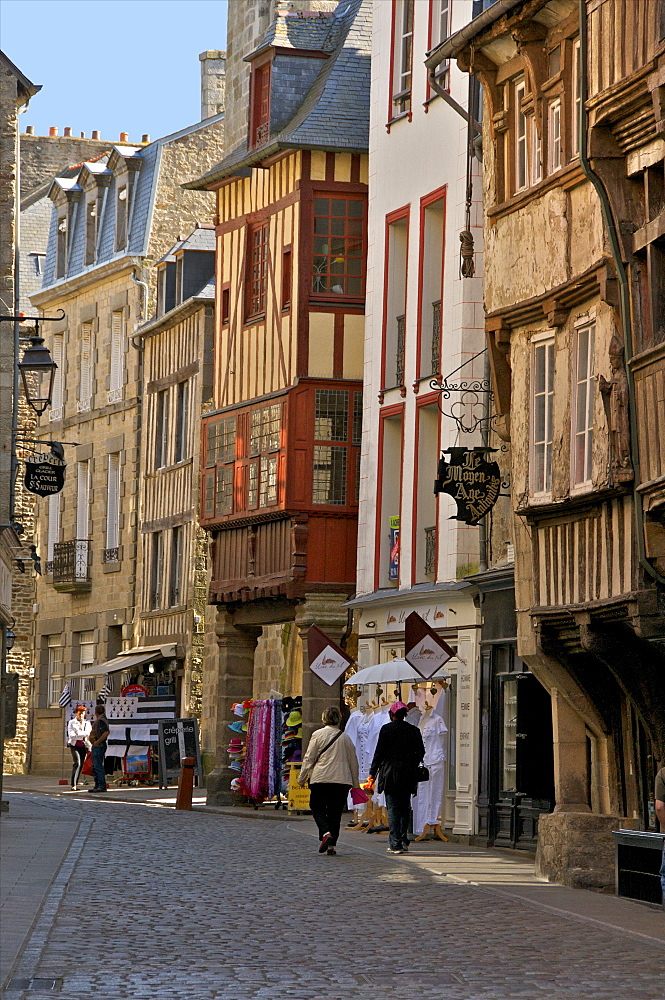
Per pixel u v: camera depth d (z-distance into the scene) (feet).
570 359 82.33
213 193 204.54
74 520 210.38
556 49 84.94
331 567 134.41
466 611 107.14
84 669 204.74
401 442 123.13
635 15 73.92
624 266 75.87
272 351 140.15
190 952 53.26
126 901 66.18
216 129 205.36
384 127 127.85
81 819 114.83
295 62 144.56
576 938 58.34
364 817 112.78
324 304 136.26
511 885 76.74
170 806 141.18
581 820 79.15
